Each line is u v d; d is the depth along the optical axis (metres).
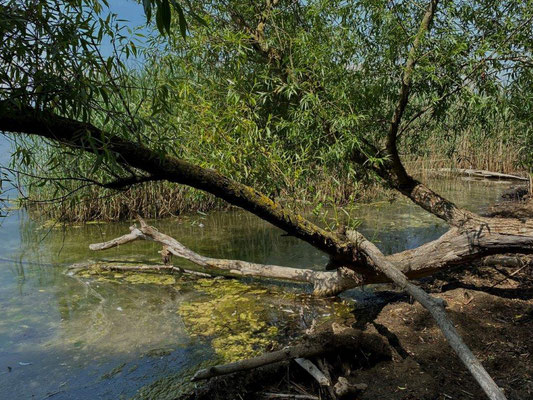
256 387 2.74
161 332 3.59
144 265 5.24
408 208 8.19
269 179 3.81
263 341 3.41
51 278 4.89
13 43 1.82
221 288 4.60
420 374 2.83
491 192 9.82
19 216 7.67
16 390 2.81
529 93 3.67
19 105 1.76
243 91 4.07
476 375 2.12
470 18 3.75
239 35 3.90
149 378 2.93
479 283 4.33
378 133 4.40
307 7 4.13
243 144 3.64
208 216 7.98
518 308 3.71
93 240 6.39
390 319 3.66
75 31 1.86
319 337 2.94
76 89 1.84
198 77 4.02
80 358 3.20
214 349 3.29
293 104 4.19
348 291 4.47
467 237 3.54
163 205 7.94
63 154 2.18
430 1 3.53
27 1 1.76
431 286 4.37
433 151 10.66
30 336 3.53
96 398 2.72
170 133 3.40
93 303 4.21
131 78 2.48
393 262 3.76
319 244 3.29
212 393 2.67
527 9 3.38
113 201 7.40
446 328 2.45
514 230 3.40
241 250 5.85
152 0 1.07
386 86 4.04
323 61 3.80
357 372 2.88
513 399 2.54
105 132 2.16
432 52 3.57
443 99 3.77
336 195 7.86
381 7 3.64
